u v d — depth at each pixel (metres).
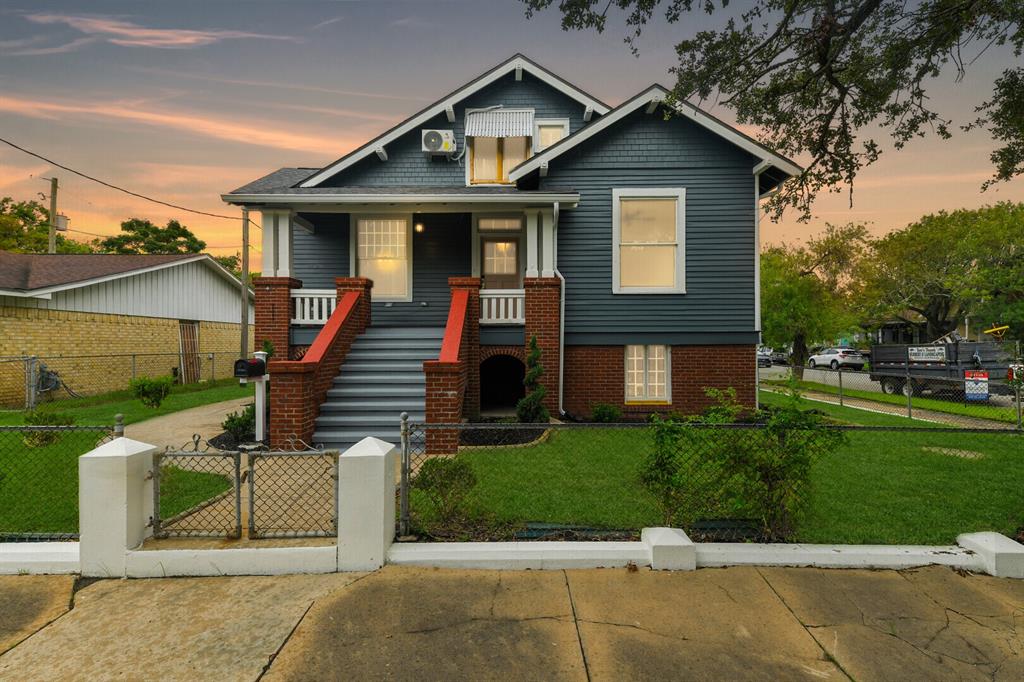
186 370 19.88
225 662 2.94
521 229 12.34
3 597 3.62
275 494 5.58
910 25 6.53
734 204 10.62
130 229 41.38
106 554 3.92
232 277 22.61
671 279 11.29
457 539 4.42
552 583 3.81
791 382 4.55
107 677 2.82
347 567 3.96
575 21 6.40
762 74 7.04
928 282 27.77
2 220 33.88
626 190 10.70
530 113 12.55
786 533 4.44
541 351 9.59
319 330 10.12
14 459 6.98
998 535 4.23
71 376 14.95
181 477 6.10
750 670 2.88
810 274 28.95
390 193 10.00
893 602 3.57
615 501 5.27
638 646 3.08
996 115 6.84
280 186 11.27
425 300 12.36
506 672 2.86
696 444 4.37
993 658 3.00
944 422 10.85
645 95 10.34
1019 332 26.53
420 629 3.24
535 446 7.55
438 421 7.36
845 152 7.63
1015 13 5.65
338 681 2.78
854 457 7.23
